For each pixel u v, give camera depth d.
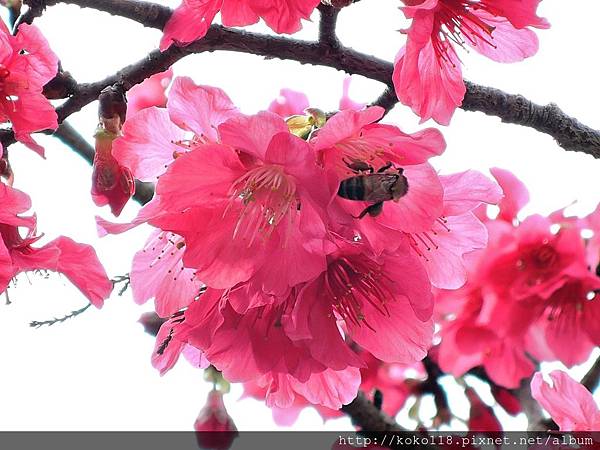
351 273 0.35
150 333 0.43
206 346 0.34
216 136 0.34
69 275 0.37
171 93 0.34
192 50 0.37
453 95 0.36
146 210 0.34
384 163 0.34
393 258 0.34
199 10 0.35
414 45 0.34
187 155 0.33
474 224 0.36
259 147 0.33
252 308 0.35
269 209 0.34
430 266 0.36
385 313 0.35
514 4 0.35
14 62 0.35
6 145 0.36
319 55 0.37
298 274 0.33
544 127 0.39
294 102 0.43
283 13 0.34
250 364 0.35
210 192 0.34
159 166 0.35
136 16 0.36
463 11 0.36
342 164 0.33
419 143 0.33
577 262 0.43
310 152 0.33
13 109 0.35
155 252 0.35
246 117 0.33
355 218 0.33
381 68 0.37
